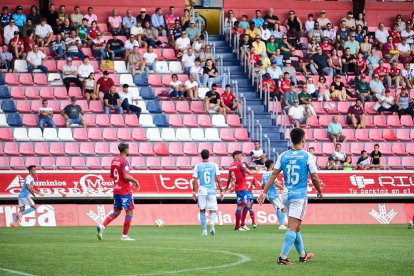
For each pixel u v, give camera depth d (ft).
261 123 210.79
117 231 142.61
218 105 210.79
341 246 103.09
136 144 196.75
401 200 197.47
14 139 190.80
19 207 158.81
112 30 228.84
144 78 216.74
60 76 213.25
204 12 249.96
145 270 70.28
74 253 87.56
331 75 230.48
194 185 131.64
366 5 258.98
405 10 261.24
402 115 223.30
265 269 71.36
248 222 178.09
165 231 144.36
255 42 228.22
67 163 187.83
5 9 221.25
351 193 187.52
